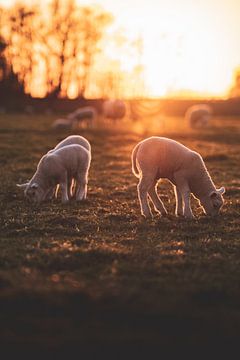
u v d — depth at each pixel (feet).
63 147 41.42
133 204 41.09
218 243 29.14
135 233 31.32
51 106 228.84
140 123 155.53
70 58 256.32
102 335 18.24
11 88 248.52
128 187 49.14
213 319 19.11
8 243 28.89
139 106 244.63
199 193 35.45
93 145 86.58
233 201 42.32
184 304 20.08
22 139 89.35
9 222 33.88
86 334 18.28
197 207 39.60
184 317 19.22
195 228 32.71
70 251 26.35
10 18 247.91
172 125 148.25
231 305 20.52
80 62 260.01
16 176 54.49
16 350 17.44
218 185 50.80
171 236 30.71
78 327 18.69
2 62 248.73
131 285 21.84
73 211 37.55
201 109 145.28
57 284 21.66
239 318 19.21
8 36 250.98
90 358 17.25
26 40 252.62
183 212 35.29
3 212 37.32
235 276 23.26
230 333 18.33
